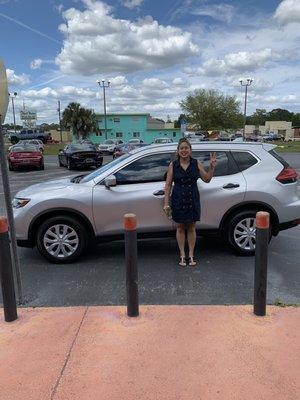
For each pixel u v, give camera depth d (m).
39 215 5.74
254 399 2.84
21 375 3.15
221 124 75.25
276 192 5.87
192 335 3.65
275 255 6.19
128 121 80.81
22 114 72.00
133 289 3.95
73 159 23.14
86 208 5.73
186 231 5.78
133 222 3.85
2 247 3.88
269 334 3.64
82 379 3.08
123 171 5.88
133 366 3.22
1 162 4.17
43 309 4.23
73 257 5.89
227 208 5.84
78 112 72.81
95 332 3.74
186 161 5.34
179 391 2.93
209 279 5.18
